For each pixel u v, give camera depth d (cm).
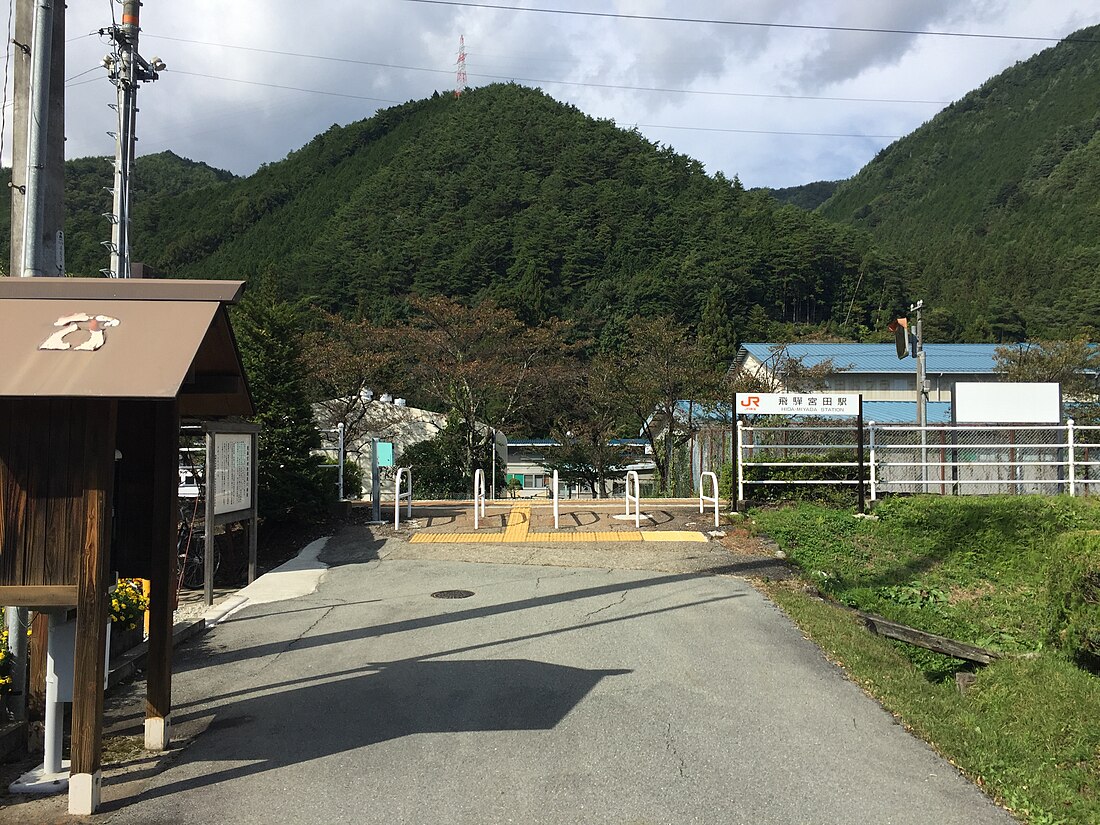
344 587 899
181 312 402
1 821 374
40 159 549
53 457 388
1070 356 2775
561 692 552
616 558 1020
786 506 1313
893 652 687
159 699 460
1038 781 425
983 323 5897
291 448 1311
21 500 386
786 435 1421
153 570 465
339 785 412
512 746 461
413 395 3766
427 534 1203
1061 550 757
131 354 369
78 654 381
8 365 359
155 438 470
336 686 569
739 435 1318
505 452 4241
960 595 1052
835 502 1316
